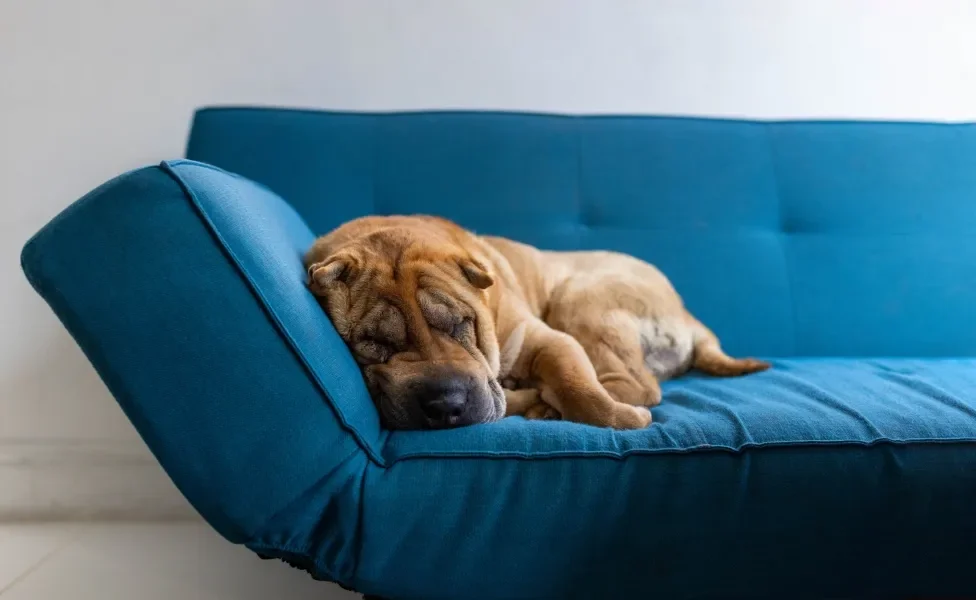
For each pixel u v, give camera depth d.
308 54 2.51
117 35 2.36
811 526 1.20
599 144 2.32
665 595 1.19
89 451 2.22
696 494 1.17
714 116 2.74
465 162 2.26
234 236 1.07
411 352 1.43
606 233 2.27
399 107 2.59
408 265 1.50
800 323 2.24
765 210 2.32
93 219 1.00
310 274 1.36
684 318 1.98
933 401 1.41
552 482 1.16
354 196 2.20
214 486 1.04
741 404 1.43
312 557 1.13
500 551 1.14
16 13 2.28
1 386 2.23
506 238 2.19
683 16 2.69
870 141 2.37
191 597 1.64
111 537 2.02
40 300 2.25
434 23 2.58
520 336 1.67
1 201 2.28
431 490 1.13
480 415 1.33
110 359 1.00
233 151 2.15
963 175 2.35
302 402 1.07
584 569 1.16
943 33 2.80
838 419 1.29
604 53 2.67
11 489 2.20
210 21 2.44
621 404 1.44
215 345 1.02
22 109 2.29
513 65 2.63
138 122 2.39
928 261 2.28
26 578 1.74
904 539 1.22
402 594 1.15
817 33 2.76
